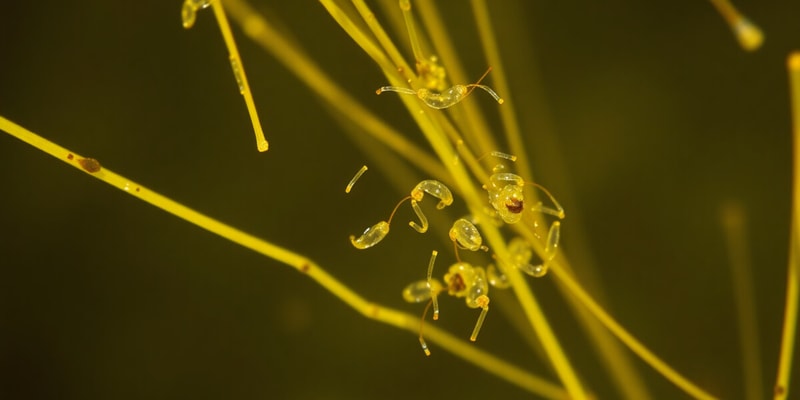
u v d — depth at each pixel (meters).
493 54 0.06
